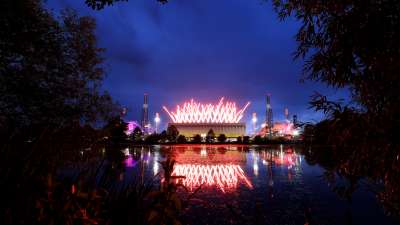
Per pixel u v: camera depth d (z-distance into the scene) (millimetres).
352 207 7504
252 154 31734
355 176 2246
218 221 6355
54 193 1761
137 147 47375
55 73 5574
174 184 2180
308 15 2471
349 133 2092
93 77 6168
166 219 2164
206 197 9031
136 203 2375
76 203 1661
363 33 2004
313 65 2363
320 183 11797
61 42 5809
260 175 14844
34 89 5000
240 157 27141
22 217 1549
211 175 15008
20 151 2066
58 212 1591
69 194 1689
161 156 26812
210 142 71062
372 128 1971
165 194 2135
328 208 7559
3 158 1841
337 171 2314
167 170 2213
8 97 4812
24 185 1650
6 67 4770
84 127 3314
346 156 2182
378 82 2000
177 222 2133
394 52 1916
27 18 4770
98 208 1883
